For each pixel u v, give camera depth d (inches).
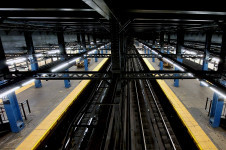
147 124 414.6
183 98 503.2
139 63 1184.8
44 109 447.5
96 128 110.0
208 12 203.5
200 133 333.1
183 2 186.1
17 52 581.6
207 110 428.1
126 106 493.0
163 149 328.8
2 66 317.4
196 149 309.9
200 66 800.3
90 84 731.4
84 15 259.8
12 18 287.1
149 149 328.2
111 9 128.3
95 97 601.9
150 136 367.2
